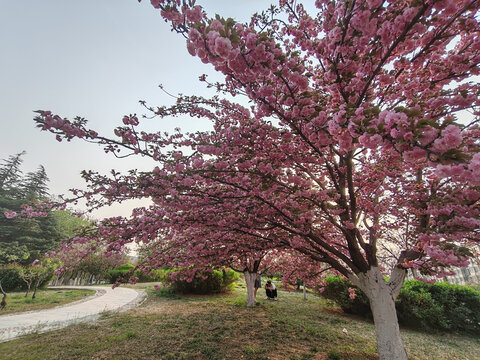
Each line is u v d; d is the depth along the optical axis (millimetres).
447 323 6770
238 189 4227
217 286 12188
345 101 3160
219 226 4262
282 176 4266
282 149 3578
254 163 3658
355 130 1970
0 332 5648
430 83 3258
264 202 3988
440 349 5234
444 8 2197
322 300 9922
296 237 4168
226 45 1751
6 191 27484
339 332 5961
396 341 3547
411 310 6852
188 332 5590
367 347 4969
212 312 7727
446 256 3041
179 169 3416
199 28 1908
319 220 4336
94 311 8109
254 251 5910
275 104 2904
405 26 2395
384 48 2850
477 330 6582
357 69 2807
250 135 3590
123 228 3977
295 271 7344
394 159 3717
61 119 2508
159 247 6324
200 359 4188
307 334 5660
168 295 11742
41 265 12672
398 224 5141
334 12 2645
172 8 1897
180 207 3887
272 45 2055
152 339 5125
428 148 1643
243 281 20812
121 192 3422
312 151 4020
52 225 24219
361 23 2303
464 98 2725
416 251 3785
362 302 7746
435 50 3049
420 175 4633
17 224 22641
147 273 6168
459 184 3613
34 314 7629
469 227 3213
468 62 2900
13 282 14523
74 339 5109
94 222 4145
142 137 3740
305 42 2936
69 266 4750
